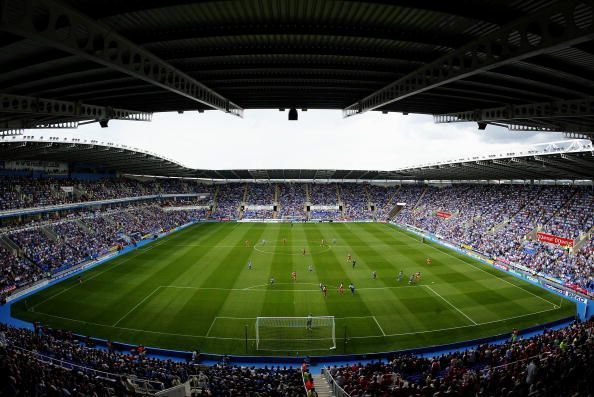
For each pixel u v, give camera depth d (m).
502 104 27.14
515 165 60.03
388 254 58.72
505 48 14.16
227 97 29.41
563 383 13.43
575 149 44.59
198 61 20.47
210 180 120.31
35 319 32.88
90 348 26.36
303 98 29.92
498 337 29.92
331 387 20.92
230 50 18.56
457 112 31.88
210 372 22.25
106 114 29.16
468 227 72.19
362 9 14.42
